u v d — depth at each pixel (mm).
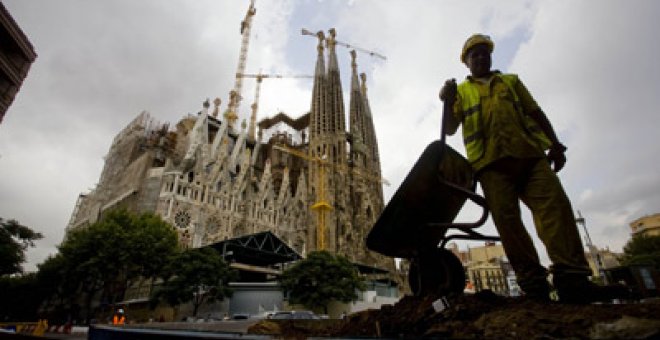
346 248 90250
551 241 3029
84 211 87625
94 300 54906
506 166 3381
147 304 48656
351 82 143875
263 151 121312
